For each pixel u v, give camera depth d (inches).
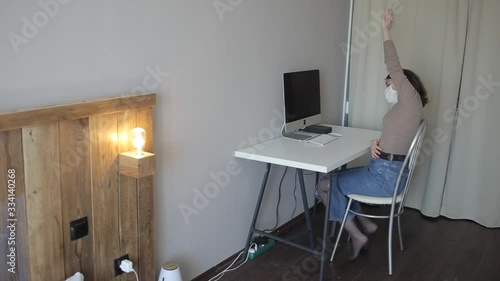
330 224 139.8
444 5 139.5
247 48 111.1
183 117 95.8
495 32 134.5
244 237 122.1
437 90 145.1
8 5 63.1
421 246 130.0
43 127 68.0
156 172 91.4
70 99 72.8
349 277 112.3
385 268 117.1
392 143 111.2
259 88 118.0
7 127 61.8
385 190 112.3
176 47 91.1
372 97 158.2
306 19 134.1
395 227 142.2
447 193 149.4
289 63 129.0
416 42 146.1
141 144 79.4
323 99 150.7
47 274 72.4
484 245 131.6
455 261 121.5
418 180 153.9
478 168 143.9
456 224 146.4
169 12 88.1
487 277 113.4
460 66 139.9
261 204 126.3
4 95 64.4
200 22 96.0
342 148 117.3
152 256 91.1
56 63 70.1
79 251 76.9
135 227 86.3
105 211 80.0
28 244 69.0
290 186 138.8
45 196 70.0
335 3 149.0
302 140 125.0
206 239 108.6
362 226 127.8
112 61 78.6
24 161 66.4
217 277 110.5
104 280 82.0
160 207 94.2
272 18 118.6
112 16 77.4
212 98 102.7
